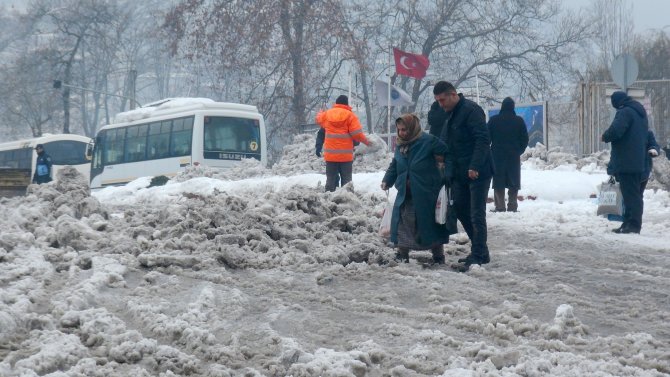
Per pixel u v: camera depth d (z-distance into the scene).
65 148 87.62
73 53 131.25
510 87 103.44
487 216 26.55
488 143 17.72
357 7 94.12
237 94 94.38
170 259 16.27
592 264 18.98
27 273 15.28
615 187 25.36
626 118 22.89
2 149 91.56
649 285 16.86
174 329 12.27
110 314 12.80
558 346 12.34
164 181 48.94
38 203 21.08
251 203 22.02
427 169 17.78
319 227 20.45
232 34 88.19
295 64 88.31
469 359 11.64
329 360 11.17
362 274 17.05
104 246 17.56
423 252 19.38
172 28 90.56
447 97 17.80
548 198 33.50
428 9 98.88
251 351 11.84
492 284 16.52
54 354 10.82
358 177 33.75
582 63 103.44
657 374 11.11
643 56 92.25
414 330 13.02
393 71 97.31
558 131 54.16
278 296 14.98
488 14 98.38
